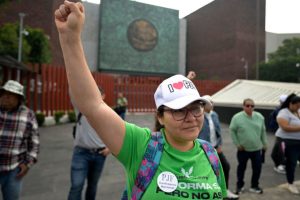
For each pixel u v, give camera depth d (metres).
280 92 18.16
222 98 21.73
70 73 1.69
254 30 57.72
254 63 57.44
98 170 4.58
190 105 1.85
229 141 13.27
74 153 4.52
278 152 8.08
